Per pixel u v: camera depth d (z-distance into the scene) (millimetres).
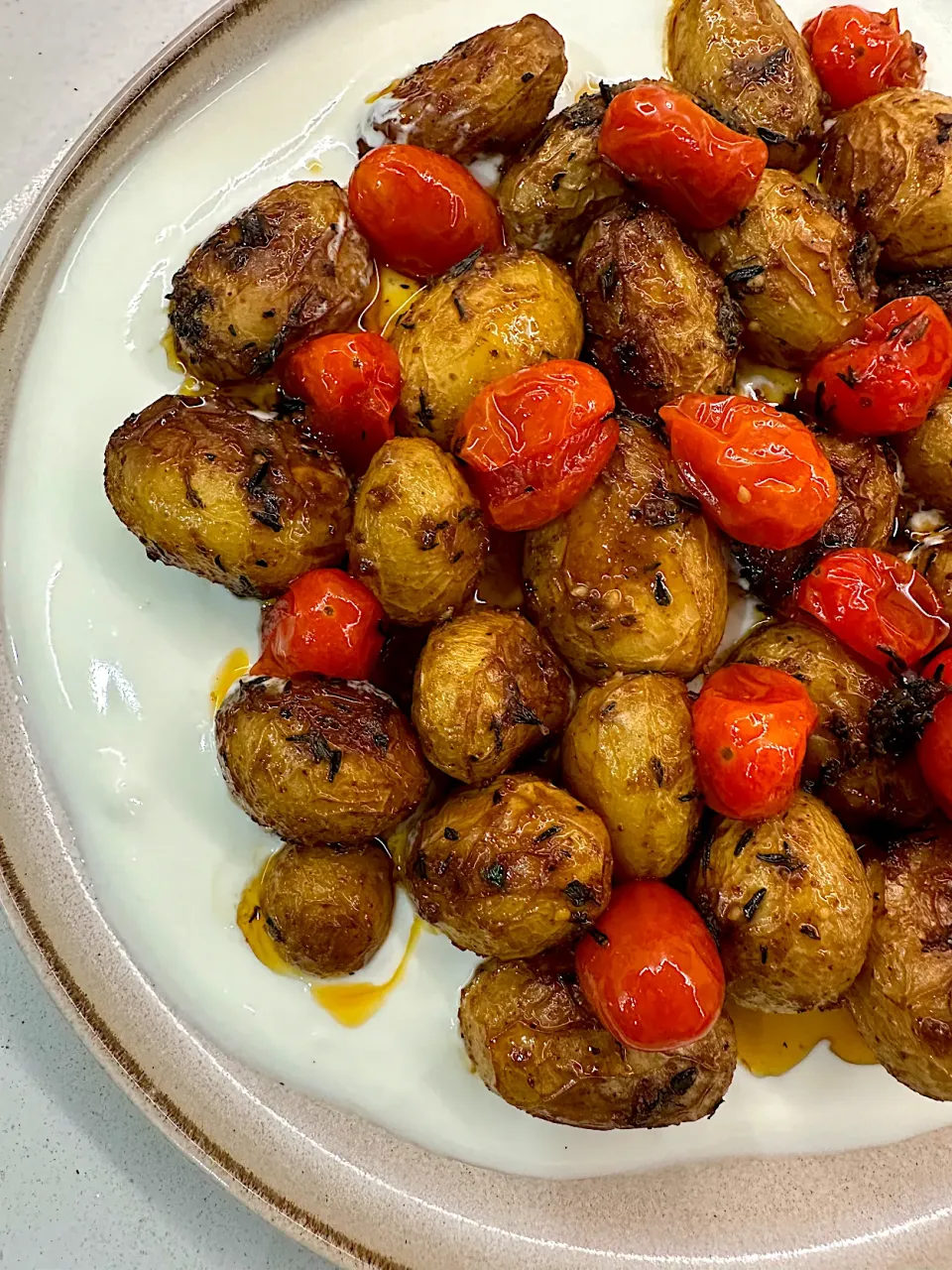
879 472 198
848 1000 186
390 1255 189
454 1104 196
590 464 178
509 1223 196
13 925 190
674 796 174
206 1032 195
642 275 189
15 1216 213
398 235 201
